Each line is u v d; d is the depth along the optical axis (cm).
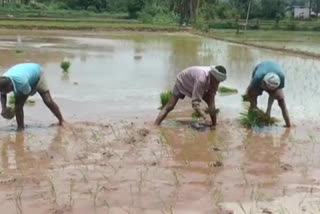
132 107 1305
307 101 1459
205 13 6681
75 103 1333
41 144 927
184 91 1096
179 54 2881
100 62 2323
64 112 1216
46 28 4916
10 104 1235
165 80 1816
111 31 5138
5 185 704
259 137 1026
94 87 1602
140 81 1769
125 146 923
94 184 711
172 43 3781
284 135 1048
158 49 3177
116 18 7006
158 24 6078
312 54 3014
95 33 4775
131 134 1010
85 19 6388
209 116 1203
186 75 1090
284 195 688
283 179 761
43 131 1023
